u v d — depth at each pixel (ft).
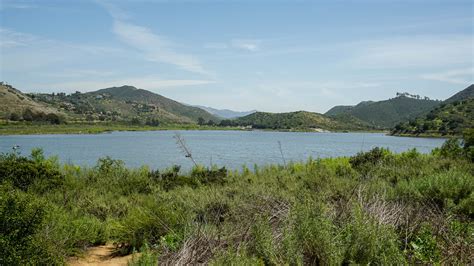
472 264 13.21
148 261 13.92
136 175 39.37
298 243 12.93
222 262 12.12
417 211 18.63
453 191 22.66
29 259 14.61
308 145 215.10
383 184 24.89
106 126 561.84
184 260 13.88
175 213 21.47
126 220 21.59
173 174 40.22
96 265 18.11
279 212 17.63
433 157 47.75
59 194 29.60
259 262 12.46
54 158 47.01
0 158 35.86
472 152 48.16
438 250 14.38
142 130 570.46
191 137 355.15
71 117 627.05
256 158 119.85
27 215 15.30
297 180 34.81
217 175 40.73
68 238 18.99
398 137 366.02
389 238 12.80
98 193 32.71
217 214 21.94
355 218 13.51
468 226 17.44
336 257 12.22
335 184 28.25
